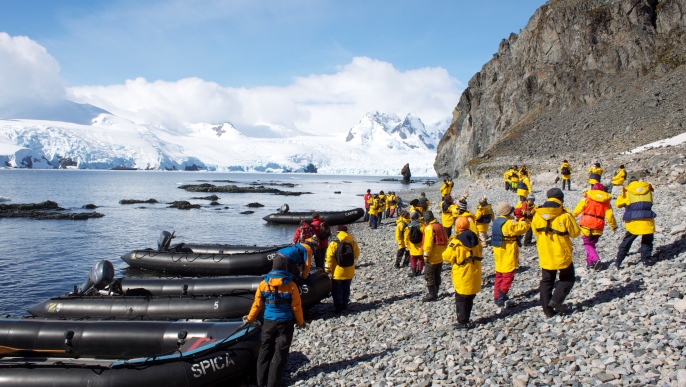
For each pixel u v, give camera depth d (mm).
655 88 64250
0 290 18812
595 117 66375
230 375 8031
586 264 11430
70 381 7574
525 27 91625
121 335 8984
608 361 6035
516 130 73375
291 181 157750
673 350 5949
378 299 12477
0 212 44500
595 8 79375
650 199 9750
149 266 19906
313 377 7762
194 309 11320
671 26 70875
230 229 36219
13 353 9148
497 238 9367
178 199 70688
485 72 102750
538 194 31203
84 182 133750
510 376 6359
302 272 9523
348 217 35562
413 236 14281
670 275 8828
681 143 37219
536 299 9586
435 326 9273
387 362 7816
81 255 26125
